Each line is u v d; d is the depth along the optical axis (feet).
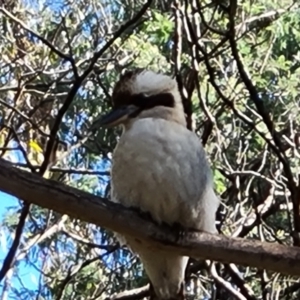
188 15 17.56
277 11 25.08
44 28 29.25
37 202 12.46
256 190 24.18
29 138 22.11
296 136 23.53
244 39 25.75
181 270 15.69
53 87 22.98
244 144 25.34
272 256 12.74
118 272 26.25
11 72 25.00
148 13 27.94
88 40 28.53
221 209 22.16
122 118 15.71
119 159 14.83
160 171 14.56
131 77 16.08
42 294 26.89
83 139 18.95
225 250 13.00
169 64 26.50
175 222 14.80
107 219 12.81
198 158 14.90
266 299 17.75
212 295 20.79
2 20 25.85
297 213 15.01
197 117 23.86
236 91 24.04
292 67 30.04
